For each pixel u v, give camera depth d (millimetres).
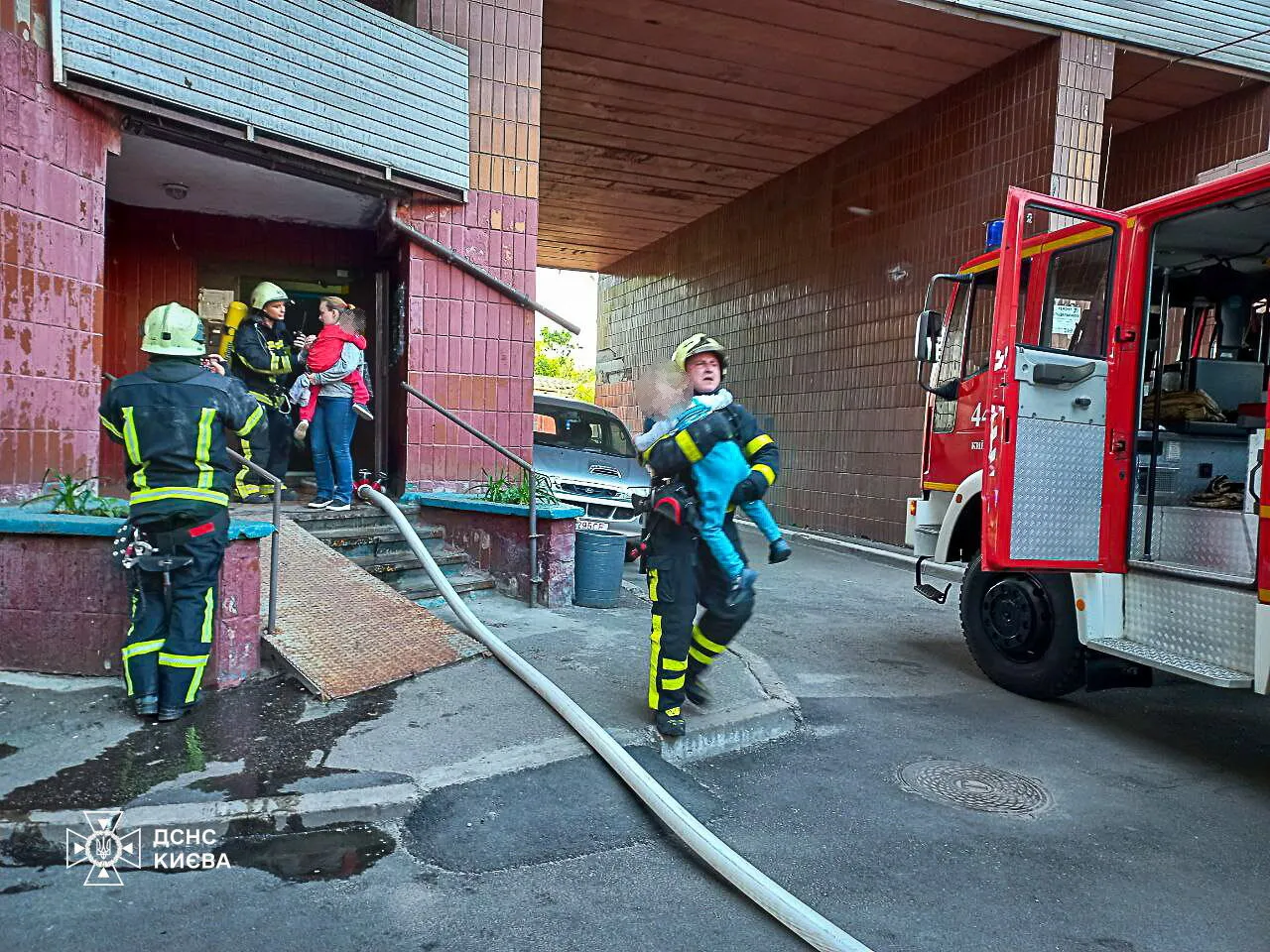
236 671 4691
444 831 3375
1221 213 4801
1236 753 4676
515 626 6238
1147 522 5031
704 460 4020
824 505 13531
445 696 4621
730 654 5691
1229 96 10531
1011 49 9891
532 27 8016
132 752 3793
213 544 4172
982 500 4906
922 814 3779
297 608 5340
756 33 9797
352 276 9164
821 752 4492
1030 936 2873
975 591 5828
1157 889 3211
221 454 4188
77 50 5301
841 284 13180
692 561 4184
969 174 10695
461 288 7871
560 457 9453
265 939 2688
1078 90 9547
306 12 6621
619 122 12523
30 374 5066
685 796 3824
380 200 7734
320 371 7008
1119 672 5195
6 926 2691
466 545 7348
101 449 8289
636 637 6059
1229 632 4441
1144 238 5031
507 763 3840
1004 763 4426
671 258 18578
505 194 7992
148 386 4062
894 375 11953
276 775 3598
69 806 3260
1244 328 6195
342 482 7180
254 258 8820
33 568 4562
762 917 2920
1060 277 5641
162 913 2801
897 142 12031
